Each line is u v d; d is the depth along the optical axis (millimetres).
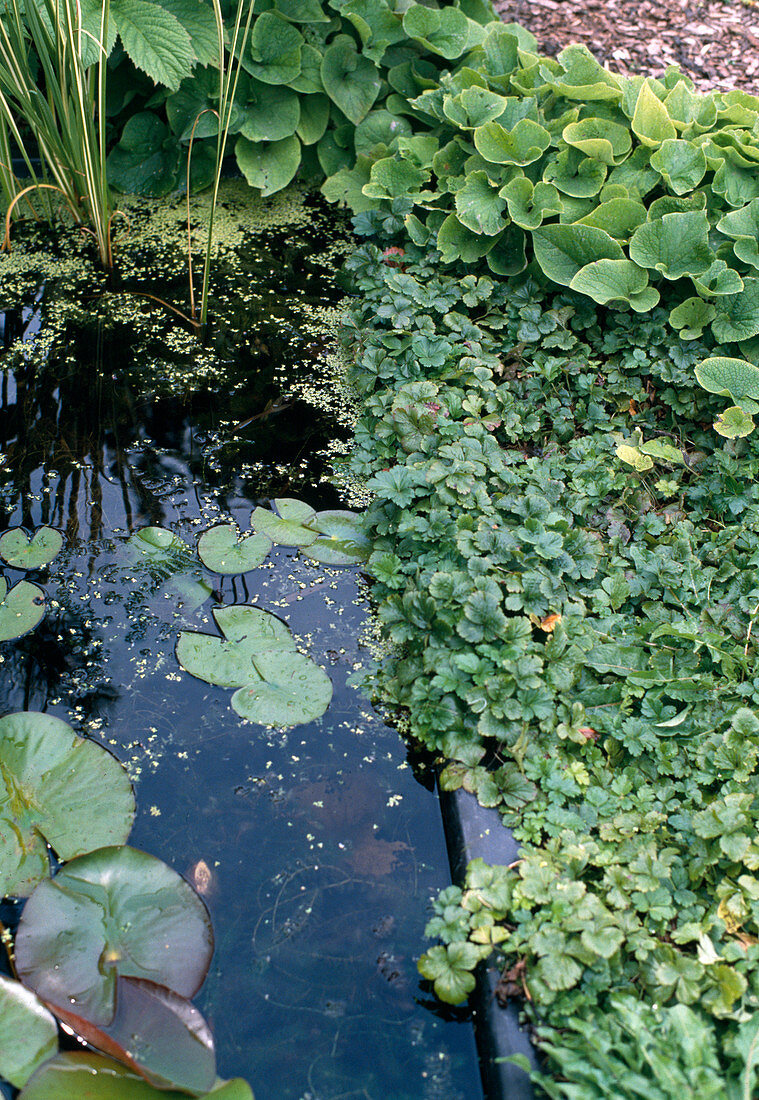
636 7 4641
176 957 1542
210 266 3457
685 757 1881
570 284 2746
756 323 2652
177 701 2039
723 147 3016
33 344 3061
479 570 2109
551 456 2584
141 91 3582
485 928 1567
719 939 1560
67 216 3635
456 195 2977
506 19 4395
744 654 2033
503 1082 1402
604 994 1508
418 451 2473
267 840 1799
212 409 2865
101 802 1780
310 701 2008
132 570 2334
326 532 2447
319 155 3703
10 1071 1387
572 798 1840
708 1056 1342
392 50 3635
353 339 3008
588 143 2949
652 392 2779
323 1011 1558
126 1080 1373
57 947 1520
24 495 2541
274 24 3307
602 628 2104
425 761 1959
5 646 2129
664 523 2412
